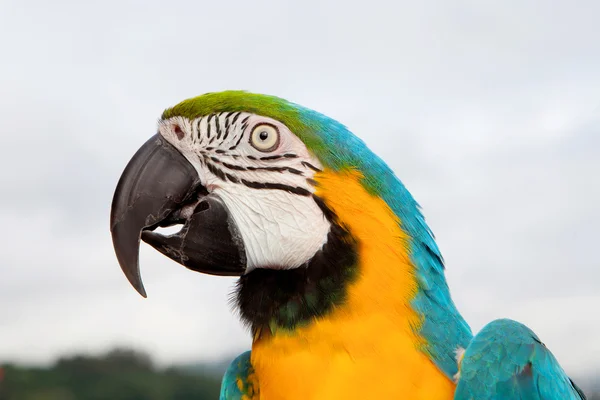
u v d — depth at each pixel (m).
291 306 0.63
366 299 0.62
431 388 0.62
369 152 0.65
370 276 0.63
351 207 0.63
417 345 0.62
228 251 0.65
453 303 0.65
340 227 0.63
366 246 0.63
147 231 0.67
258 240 0.65
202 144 0.66
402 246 0.63
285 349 0.63
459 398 0.61
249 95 0.67
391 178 0.65
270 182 0.65
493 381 0.61
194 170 0.67
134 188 0.67
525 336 0.63
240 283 0.66
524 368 0.62
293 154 0.65
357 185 0.64
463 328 0.64
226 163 0.66
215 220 0.66
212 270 0.66
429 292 0.64
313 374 0.62
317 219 0.64
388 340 0.62
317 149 0.65
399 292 0.63
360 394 0.61
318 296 0.63
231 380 0.67
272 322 0.64
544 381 0.62
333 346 0.62
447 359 0.62
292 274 0.64
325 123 0.65
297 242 0.64
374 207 0.64
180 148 0.67
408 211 0.64
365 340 0.62
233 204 0.65
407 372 0.62
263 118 0.66
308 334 0.63
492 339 0.62
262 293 0.64
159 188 0.67
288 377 0.62
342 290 0.63
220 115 0.66
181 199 0.67
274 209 0.65
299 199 0.64
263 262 0.64
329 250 0.63
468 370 0.62
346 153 0.64
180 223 0.67
